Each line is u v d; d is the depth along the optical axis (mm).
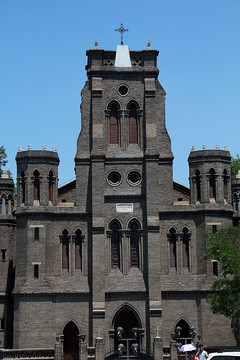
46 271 67750
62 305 67438
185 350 55531
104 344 65250
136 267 69375
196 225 70000
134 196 70188
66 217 69438
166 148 71688
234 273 62156
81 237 69250
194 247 69688
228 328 67562
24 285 66875
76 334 67375
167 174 71125
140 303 68000
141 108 72062
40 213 68500
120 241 69375
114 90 72250
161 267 69125
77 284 68000
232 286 62094
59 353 62500
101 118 71062
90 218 69688
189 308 68250
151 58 72938
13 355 63031
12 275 72812
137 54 73250
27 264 67500
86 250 69000
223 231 64375
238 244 68688
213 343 67062
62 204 72062
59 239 69000
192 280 68812
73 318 67188
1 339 70438
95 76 72000
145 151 70750
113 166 70750
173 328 67812
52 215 69188
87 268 68625
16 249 68625
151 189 69938
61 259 68750
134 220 69875
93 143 70375
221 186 70375
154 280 67938
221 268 68250
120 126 71812
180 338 62469
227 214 70188
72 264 68625
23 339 65875
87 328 67188
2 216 73188
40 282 67062
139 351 67062
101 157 70062
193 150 71375
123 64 72750
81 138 71125
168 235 69875
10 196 74250
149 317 67188
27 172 69438
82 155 70750
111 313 67625
